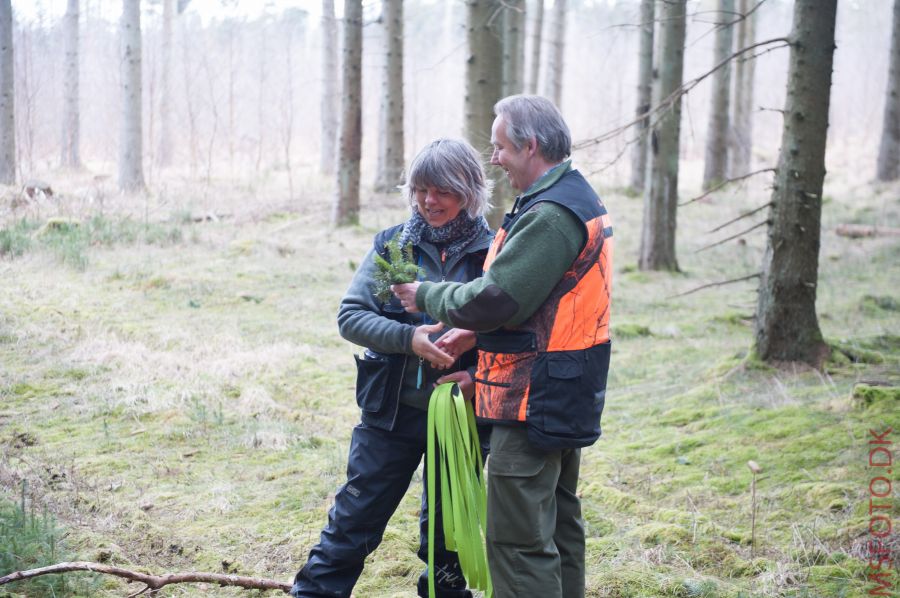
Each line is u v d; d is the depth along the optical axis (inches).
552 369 94.1
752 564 139.6
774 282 244.2
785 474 175.0
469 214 109.0
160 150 876.6
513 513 96.9
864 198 692.7
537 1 715.4
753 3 846.5
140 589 128.0
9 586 120.7
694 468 185.6
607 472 188.1
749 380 240.4
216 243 435.8
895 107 751.1
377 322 106.7
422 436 110.1
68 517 153.5
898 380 220.8
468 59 297.9
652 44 621.9
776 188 241.8
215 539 150.2
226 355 265.6
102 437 196.5
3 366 239.1
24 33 810.2
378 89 1306.6
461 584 119.7
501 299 91.7
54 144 917.8
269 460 190.1
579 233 93.8
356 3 499.2
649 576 137.0
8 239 374.6
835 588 130.3
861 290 414.0
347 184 514.0
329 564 110.9
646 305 399.9
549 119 98.6
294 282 372.8
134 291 335.3
